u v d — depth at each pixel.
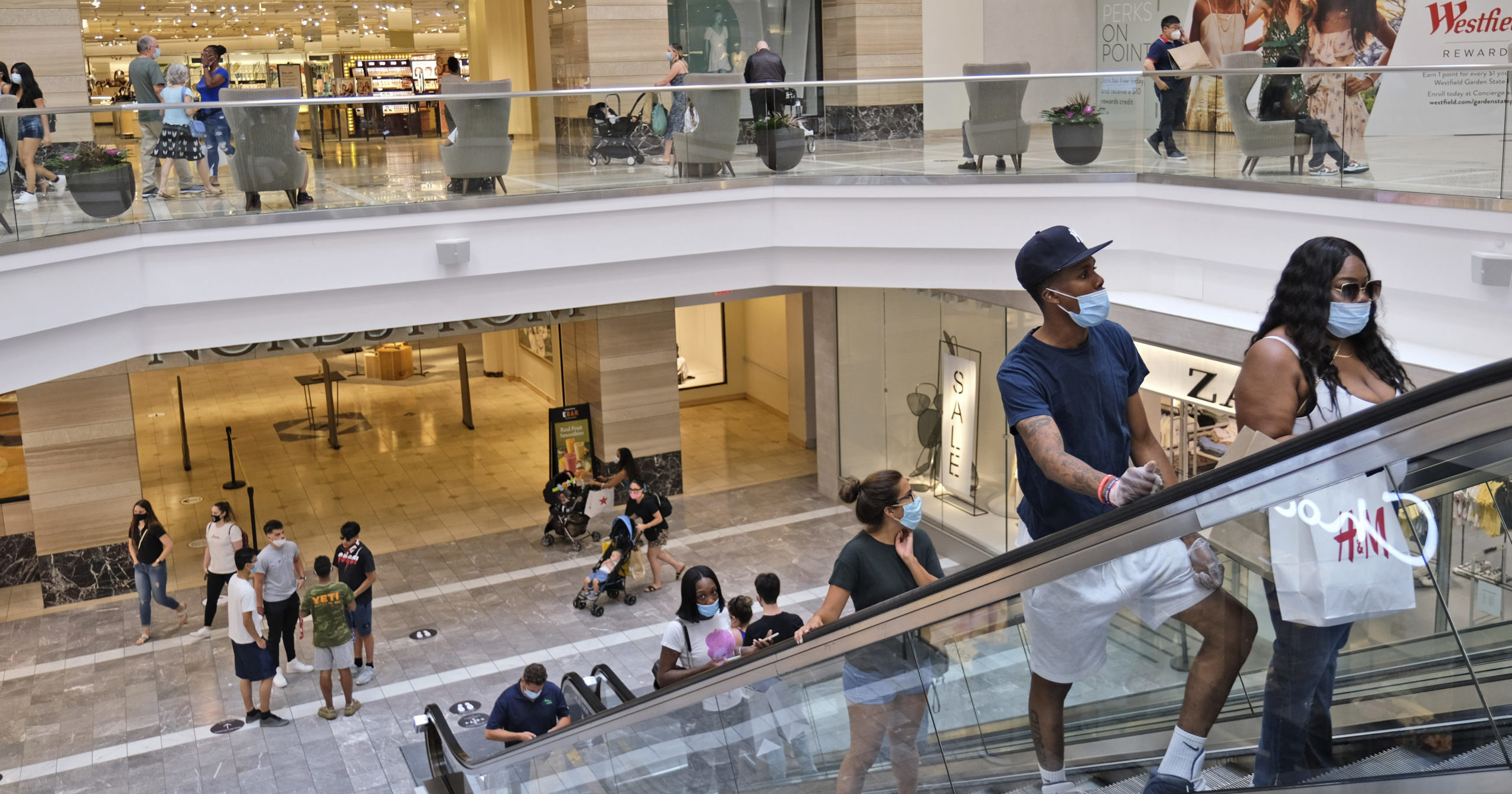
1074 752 2.99
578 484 15.12
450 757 7.81
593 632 12.70
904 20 17.56
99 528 13.95
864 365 15.62
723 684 4.54
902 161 12.58
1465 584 2.26
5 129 9.31
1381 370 3.22
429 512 16.67
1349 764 2.42
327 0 26.59
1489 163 8.71
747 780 4.51
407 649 12.38
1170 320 10.59
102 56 31.94
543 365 22.95
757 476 17.80
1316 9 15.45
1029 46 18.36
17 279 9.41
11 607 13.88
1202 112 10.97
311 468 18.95
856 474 16.17
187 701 11.38
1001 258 12.48
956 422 14.03
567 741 5.89
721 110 12.64
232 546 12.86
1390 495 2.33
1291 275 3.10
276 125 10.90
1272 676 2.53
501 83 12.12
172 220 10.59
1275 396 3.05
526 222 12.02
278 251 11.05
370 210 11.30
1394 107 9.27
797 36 18.20
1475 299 8.83
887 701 3.65
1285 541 2.47
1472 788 2.22
